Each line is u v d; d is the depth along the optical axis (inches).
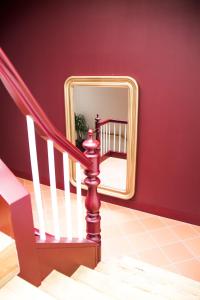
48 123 51.9
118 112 134.7
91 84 132.6
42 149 165.8
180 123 120.6
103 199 157.2
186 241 124.4
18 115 166.9
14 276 46.9
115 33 120.9
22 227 48.1
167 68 115.3
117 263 102.3
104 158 148.9
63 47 135.8
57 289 61.2
